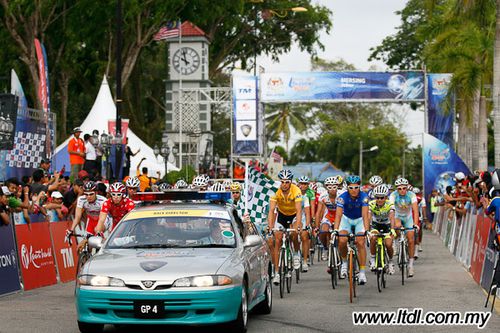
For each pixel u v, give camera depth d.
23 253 18.09
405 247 20.59
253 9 72.06
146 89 78.88
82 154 30.06
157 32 57.25
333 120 129.25
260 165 51.19
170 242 12.89
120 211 16.28
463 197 26.12
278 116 110.62
